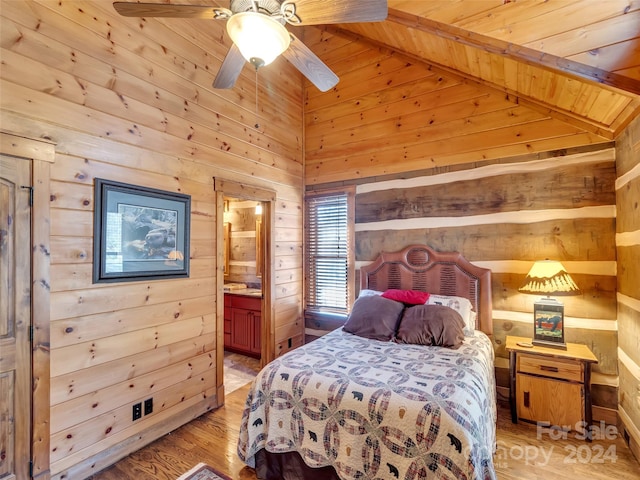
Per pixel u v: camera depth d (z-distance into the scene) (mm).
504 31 1969
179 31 2699
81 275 2023
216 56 3045
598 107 2342
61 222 1933
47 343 1854
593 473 2055
